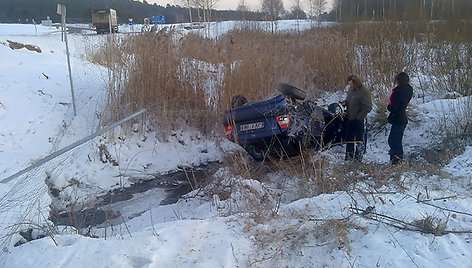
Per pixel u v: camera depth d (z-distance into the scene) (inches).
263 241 153.3
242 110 283.1
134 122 361.1
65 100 394.9
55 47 660.1
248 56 406.9
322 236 153.9
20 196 223.6
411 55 456.4
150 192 285.3
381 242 148.4
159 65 379.9
